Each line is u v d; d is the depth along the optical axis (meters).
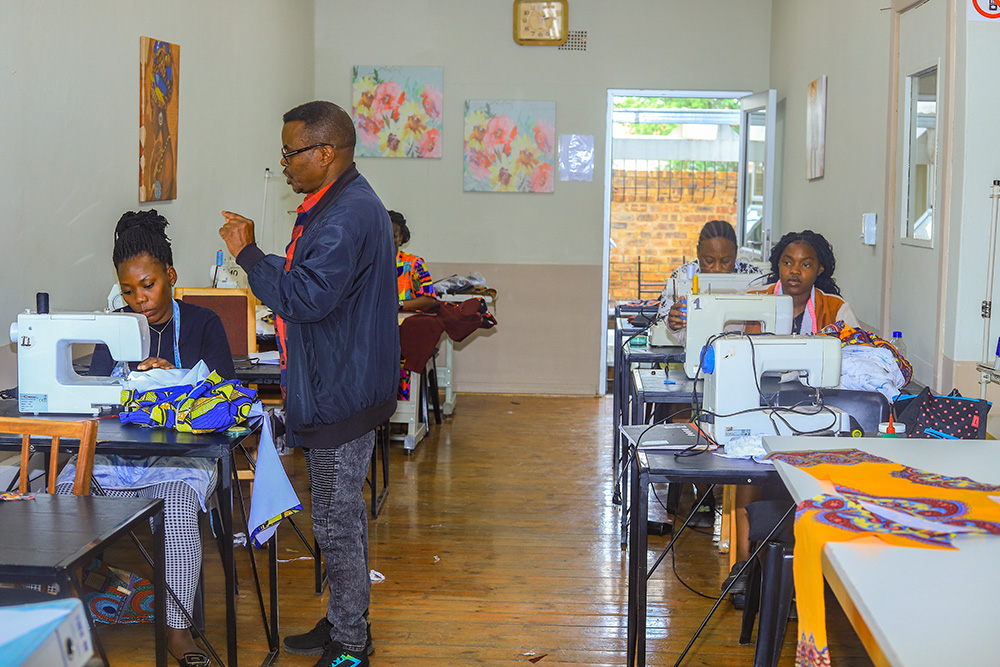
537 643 2.89
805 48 5.84
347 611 2.55
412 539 3.86
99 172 3.67
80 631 1.11
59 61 3.36
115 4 3.75
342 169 2.52
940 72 3.54
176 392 2.47
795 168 6.15
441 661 2.76
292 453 5.21
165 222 3.50
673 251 9.23
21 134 3.14
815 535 1.56
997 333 3.34
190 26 4.53
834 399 2.96
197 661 2.57
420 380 5.67
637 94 6.95
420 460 5.15
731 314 3.14
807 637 1.58
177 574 2.58
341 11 6.93
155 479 2.67
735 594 3.16
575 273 7.07
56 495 1.92
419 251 7.11
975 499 1.72
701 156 9.12
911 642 1.17
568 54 6.93
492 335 7.15
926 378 3.68
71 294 3.49
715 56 6.91
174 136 4.34
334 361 2.41
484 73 6.95
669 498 4.17
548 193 7.02
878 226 4.33
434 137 6.99
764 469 2.30
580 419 6.27
